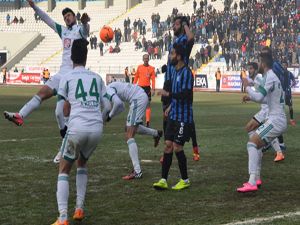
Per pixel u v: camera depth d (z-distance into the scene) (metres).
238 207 14.11
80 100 12.43
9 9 144.62
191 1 119.38
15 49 126.81
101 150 23.48
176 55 15.95
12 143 25.22
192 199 14.98
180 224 12.40
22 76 114.31
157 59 102.19
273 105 15.96
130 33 115.06
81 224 12.47
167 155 16.11
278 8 91.88
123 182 17.14
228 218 12.95
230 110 49.19
